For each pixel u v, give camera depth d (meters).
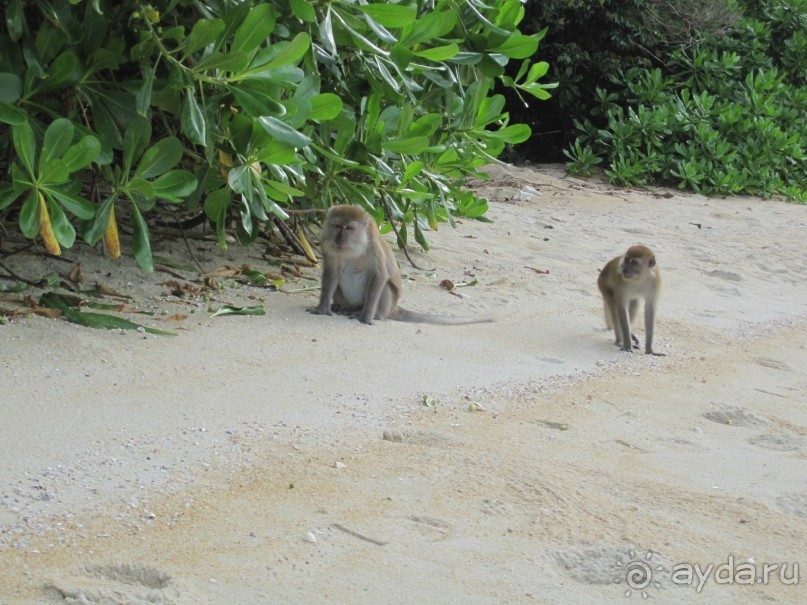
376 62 11.02
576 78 18.50
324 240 10.94
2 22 10.66
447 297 11.49
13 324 10.39
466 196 12.19
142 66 10.57
